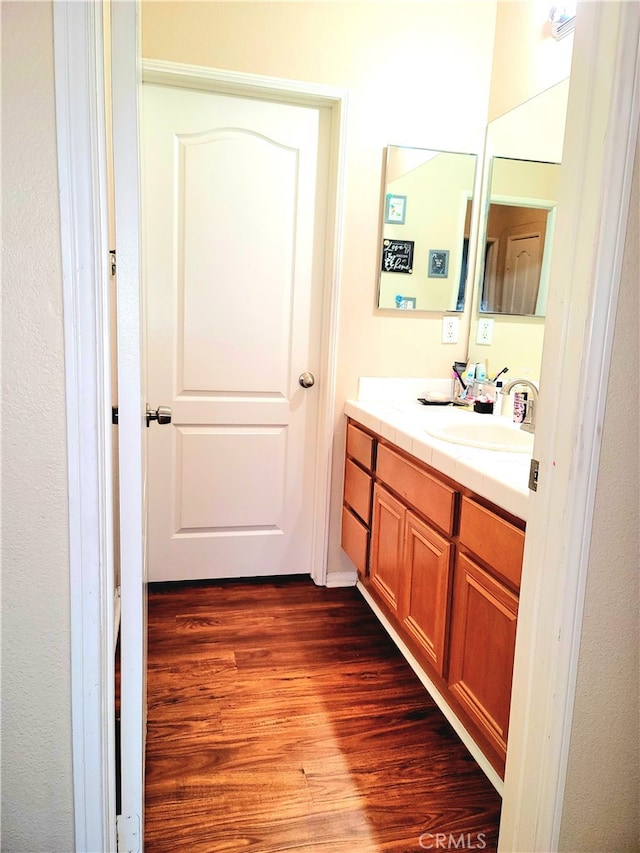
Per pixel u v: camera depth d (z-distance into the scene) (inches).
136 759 46.4
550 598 44.1
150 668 80.0
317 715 71.8
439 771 63.6
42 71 33.6
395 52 94.8
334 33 92.3
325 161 98.8
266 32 89.9
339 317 99.9
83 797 40.6
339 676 79.9
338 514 106.3
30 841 40.8
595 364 40.6
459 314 105.3
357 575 107.6
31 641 38.5
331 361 100.7
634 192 39.5
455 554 64.4
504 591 54.3
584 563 43.0
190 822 55.9
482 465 59.4
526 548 46.6
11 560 37.5
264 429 104.3
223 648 85.6
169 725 69.0
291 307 101.9
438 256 102.3
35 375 36.1
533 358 87.9
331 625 93.1
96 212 35.7
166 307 96.7
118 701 67.3
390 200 98.4
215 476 103.3
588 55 38.9
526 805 47.5
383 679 79.7
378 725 70.5
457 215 101.8
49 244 35.1
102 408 37.4
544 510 44.3
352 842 54.5
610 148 38.1
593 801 47.4
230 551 106.1
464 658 62.4
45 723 39.6
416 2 94.5
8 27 32.9
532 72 88.6
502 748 55.0
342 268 98.7
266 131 95.7
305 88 92.0
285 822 56.4
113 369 63.0
